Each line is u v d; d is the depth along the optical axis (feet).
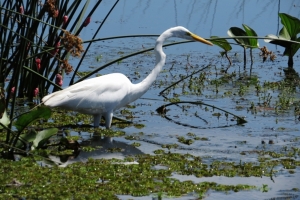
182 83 55.77
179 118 45.98
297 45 62.54
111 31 69.62
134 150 38.06
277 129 43.52
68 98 39.17
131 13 76.64
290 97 51.88
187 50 69.10
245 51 64.23
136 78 55.88
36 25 42.14
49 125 42.34
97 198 29.17
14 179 31.19
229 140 40.81
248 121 45.44
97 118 41.73
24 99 48.80
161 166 34.99
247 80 57.52
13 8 43.96
